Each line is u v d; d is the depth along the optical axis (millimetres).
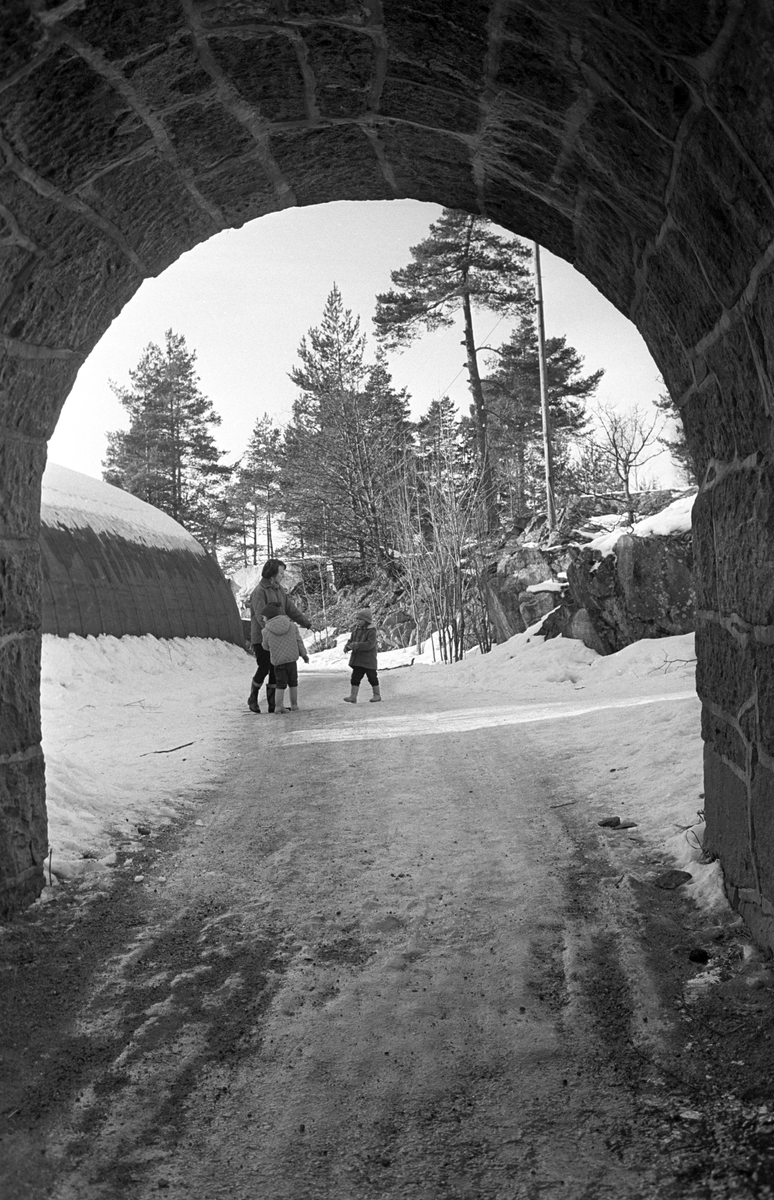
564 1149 2488
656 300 3943
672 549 14469
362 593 34594
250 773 7273
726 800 4082
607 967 3555
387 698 12688
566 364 39406
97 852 5078
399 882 4621
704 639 4406
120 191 4039
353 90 3996
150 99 3592
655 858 4691
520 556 19047
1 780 4098
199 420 53844
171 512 52250
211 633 21094
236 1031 3186
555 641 15836
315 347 37219
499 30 3113
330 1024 3221
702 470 4258
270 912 4273
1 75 2979
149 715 10789
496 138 4047
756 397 3162
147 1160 2504
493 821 5605
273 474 47062
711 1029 3006
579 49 2906
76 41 3045
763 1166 2289
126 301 4832
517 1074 2873
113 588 16969
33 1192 2361
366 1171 2445
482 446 34719
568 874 4605
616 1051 2961
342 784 6766
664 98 2717
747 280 2881
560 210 4348
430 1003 3352
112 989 3496
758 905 3570
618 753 6914
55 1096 2793
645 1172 2352
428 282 33656
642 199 3402
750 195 2586
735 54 2248
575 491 34125
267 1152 2535
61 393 4543
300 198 5121
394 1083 2857
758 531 3365
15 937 3957
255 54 3576
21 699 4289
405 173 4895
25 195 3514
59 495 17734
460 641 20344
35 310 4012
